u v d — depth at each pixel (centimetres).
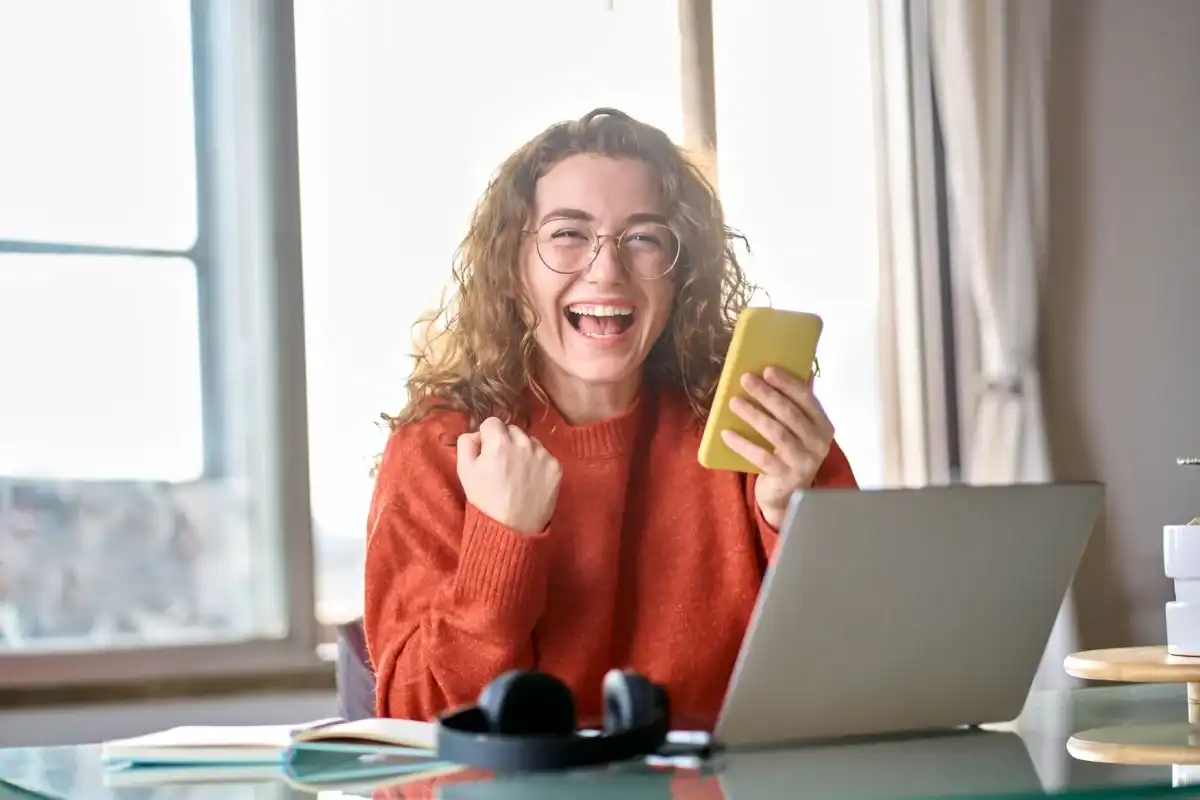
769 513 156
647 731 98
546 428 169
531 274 172
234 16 297
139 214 289
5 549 275
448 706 140
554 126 177
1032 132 344
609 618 162
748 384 139
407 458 160
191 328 292
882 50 347
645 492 169
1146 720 121
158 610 286
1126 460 359
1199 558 126
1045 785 88
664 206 174
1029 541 110
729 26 336
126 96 289
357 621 184
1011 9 345
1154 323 365
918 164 344
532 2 317
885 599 107
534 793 90
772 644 105
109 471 284
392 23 305
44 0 283
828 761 101
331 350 299
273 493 294
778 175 339
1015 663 116
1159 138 369
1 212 278
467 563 141
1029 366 339
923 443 340
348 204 301
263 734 122
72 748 133
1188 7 374
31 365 279
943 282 343
